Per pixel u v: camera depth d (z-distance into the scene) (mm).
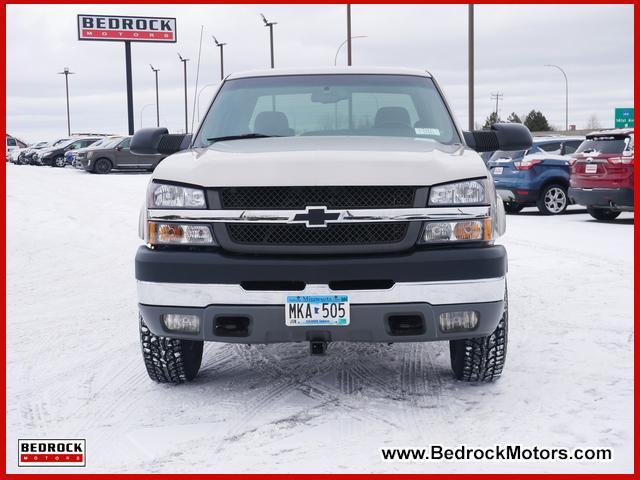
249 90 5527
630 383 4574
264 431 3875
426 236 4039
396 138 4918
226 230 4055
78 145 44250
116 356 5445
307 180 3994
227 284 3998
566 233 12461
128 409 4281
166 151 5465
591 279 8125
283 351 5605
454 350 4637
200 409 4258
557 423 3918
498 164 16750
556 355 5230
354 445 3656
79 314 6906
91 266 9734
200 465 3443
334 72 5598
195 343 4781
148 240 4258
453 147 4754
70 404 4387
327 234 4012
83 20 62281
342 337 4043
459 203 4082
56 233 13141
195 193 4117
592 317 6355
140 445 3723
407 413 4117
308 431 3863
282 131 5137
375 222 3996
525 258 9672
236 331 4078
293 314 3971
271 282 4016
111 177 31969
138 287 4230
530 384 4594
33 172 36906
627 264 9109
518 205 17203
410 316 4086
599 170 13828
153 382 4809
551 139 16547
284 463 3443
